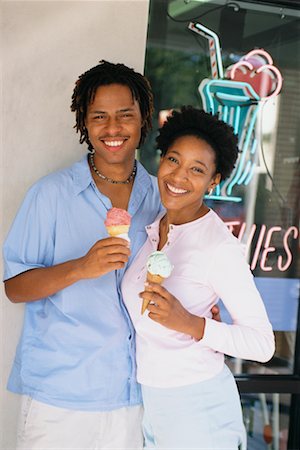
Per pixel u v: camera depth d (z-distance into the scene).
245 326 2.04
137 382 2.31
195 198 2.12
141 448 2.39
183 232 2.15
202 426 2.10
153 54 3.27
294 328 3.54
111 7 2.84
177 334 2.12
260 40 3.39
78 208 2.28
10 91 2.77
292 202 3.51
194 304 2.10
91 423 2.27
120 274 2.28
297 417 3.56
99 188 2.36
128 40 2.89
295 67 3.45
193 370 2.11
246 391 3.45
